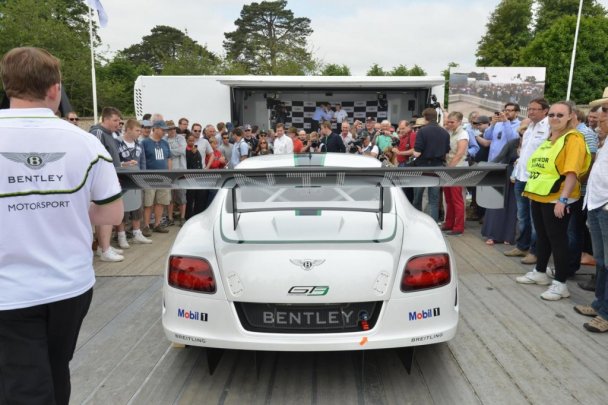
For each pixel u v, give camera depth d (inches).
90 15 474.9
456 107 599.2
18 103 60.8
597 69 1142.3
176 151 269.7
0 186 57.2
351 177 83.8
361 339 85.7
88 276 64.5
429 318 89.0
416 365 105.5
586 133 158.6
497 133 247.4
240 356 110.8
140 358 110.4
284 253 86.7
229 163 327.0
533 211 155.6
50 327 62.7
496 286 158.9
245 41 1934.1
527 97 582.6
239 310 88.0
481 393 94.1
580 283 157.8
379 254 87.4
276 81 404.5
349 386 97.6
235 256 87.8
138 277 173.6
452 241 226.4
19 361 59.1
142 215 251.3
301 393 95.4
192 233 101.1
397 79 409.1
